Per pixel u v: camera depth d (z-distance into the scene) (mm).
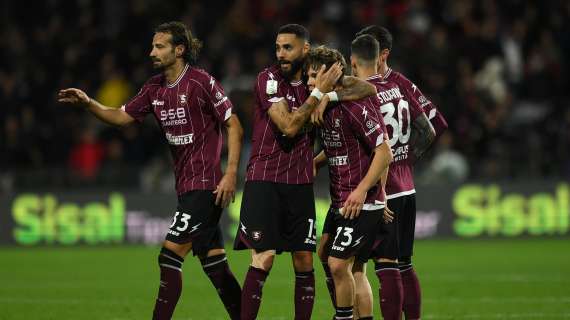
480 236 61688
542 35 76062
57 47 73000
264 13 75062
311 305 27562
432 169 63531
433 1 77938
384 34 27969
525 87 73875
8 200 58844
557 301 36406
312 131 27156
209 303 35844
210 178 27453
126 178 62625
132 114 27922
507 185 62000
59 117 68125
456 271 46500
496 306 35125
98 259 52375
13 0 77062
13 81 69062
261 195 26906
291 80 26906
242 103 64438
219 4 78438
